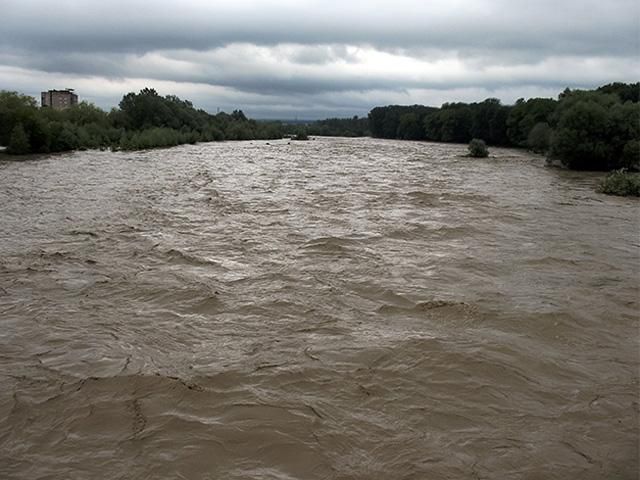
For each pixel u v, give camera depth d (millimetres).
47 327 10062
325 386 7988
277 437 6750
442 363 8719
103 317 10562
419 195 26609
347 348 9219
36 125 53344
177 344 9398
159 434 6820
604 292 12445
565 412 7488
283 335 9789
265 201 24109
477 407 7562
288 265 14055
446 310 11031
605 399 7844
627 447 6715
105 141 65188
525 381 8297
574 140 43000
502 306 11328
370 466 6258
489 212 22500
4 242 16328
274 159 50906
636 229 19859
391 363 8719
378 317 10695
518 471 6203
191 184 29844
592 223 20875
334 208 22641
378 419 7211
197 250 15430
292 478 6043
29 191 26609
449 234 18062
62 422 7082
